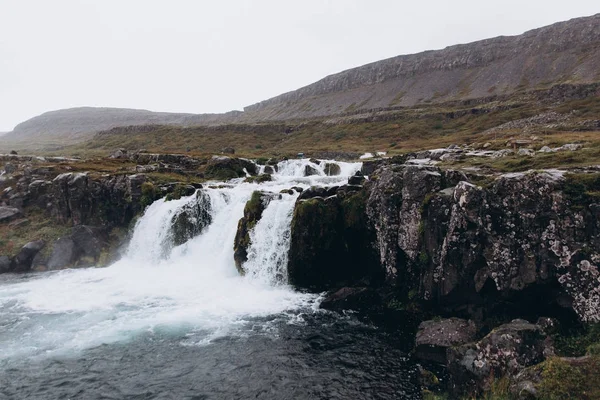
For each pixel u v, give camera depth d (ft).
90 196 157.17
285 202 111.55
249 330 82.74
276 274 110.11
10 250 138.21
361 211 102.89
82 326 86.38
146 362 71.56
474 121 420.77
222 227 134.62
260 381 65.31
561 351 55.72
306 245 104.68
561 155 106.63
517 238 68.08
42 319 90.53
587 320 59.00
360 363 69.72
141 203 152.97
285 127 546.67
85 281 118.73
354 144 404.57
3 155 260.62
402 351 73.31
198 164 227.40
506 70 643.86
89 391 63.62
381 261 94.48
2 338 81.46
